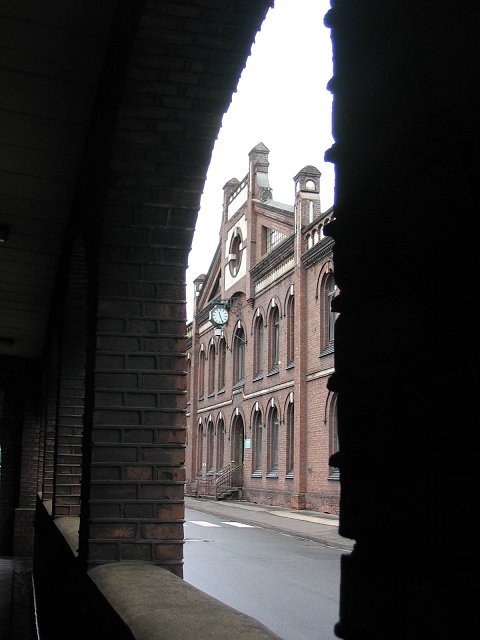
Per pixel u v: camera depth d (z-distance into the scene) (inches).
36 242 284.5
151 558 139.3
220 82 135.1
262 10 122.9
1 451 588.4
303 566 517.0
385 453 42.8
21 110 188.4
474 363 35.8
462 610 34.6
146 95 135.8
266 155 1346.0
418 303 40.8
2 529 584.7
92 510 139.6
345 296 49.6
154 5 120.0
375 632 41.6
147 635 78.2
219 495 1325.0
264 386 1218.6
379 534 42.6
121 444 143.2
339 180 51.4
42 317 399.2
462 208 37.3
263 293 1246.9
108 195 145.4
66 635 181.9
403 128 43.1
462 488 35.7
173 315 148.6
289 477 1082.1
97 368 145.0
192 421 1690.5
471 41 36.9
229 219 1454.2
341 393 48.6
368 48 47.8
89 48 161.5
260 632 76.7
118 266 147.9
